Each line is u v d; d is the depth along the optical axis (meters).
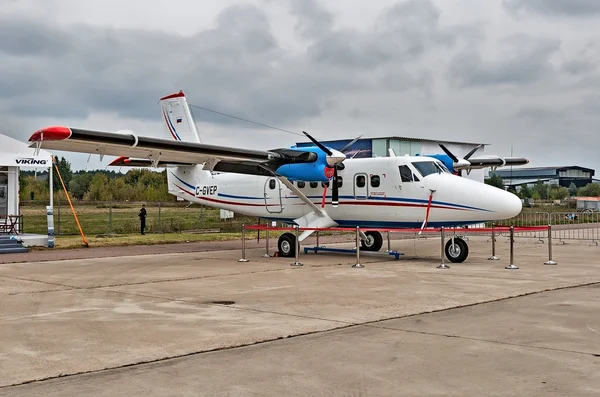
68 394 5.75
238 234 31.03
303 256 20.45
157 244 25.73
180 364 6.77
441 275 14.82
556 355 6.98
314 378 6.19
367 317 9.38
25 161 23.52
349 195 19.53
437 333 8.20
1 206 24.39
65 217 46.03
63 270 16.25
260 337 8.05
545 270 15.83
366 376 6.24
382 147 37.31
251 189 22.03
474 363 6.68
